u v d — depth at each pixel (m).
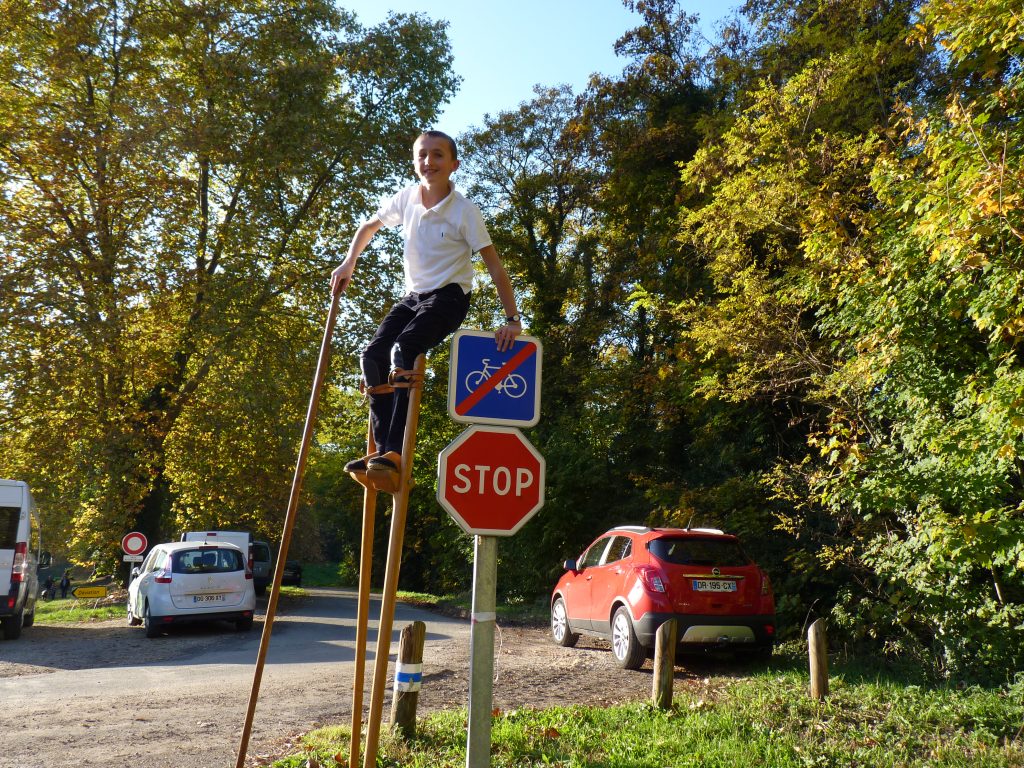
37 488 23.33
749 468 16.31
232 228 23.86
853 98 12.88
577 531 22.64
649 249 23.00
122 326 21.89
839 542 11.21
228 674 10.15
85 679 9.98
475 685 3.99
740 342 12.23
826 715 7.29
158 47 24.77
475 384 4.15
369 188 25.73
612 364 25.31
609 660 11.17
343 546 54.91
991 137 6.91
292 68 23.88
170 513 33.25
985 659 8.68
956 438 7.83
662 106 24.58
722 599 10.22
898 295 8.28
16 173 22.53
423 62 27.23
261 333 23.97
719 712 7.25
